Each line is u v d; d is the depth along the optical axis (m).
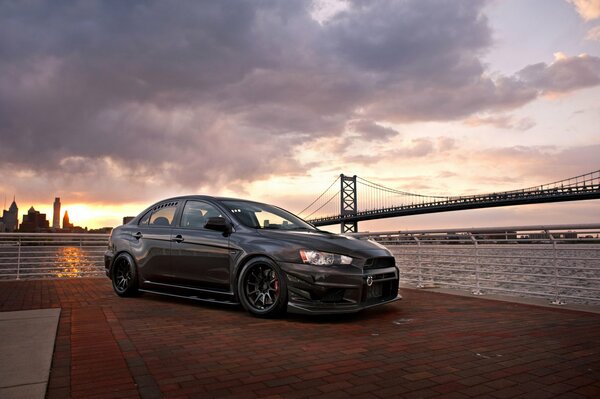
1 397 2.16
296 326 3.94
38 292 6.10
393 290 4.64
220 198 5.29
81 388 2.33
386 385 2.39
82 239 8.51
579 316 4.38
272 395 2.24
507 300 5.49
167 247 5.18
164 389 2.32
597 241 4.84
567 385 2.38
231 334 3.60
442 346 3.20
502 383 2.41
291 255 4.19
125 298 5.60
